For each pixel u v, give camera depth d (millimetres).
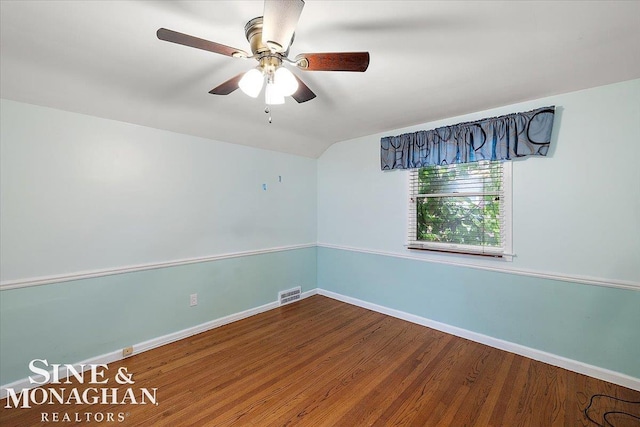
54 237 2100
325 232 4062
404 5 1248
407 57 1690
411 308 3172
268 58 1350
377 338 2781
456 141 2725
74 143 2178
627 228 2041
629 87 2018
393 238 3316
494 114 2566
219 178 3057
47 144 2064
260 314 3389
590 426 1674
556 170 2299
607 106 2092
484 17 1333
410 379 2131
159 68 1785
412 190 3156
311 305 3699
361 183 3604
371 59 1709
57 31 1414
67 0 1197
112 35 1450
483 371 2229
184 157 2787
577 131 2205
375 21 1354
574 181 2227
